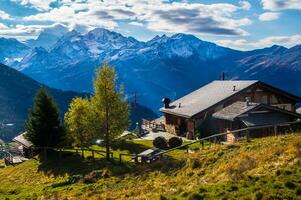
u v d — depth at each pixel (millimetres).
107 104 54438
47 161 58969
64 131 62469
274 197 19234
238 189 21328
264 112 63125
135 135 80500
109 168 46312
